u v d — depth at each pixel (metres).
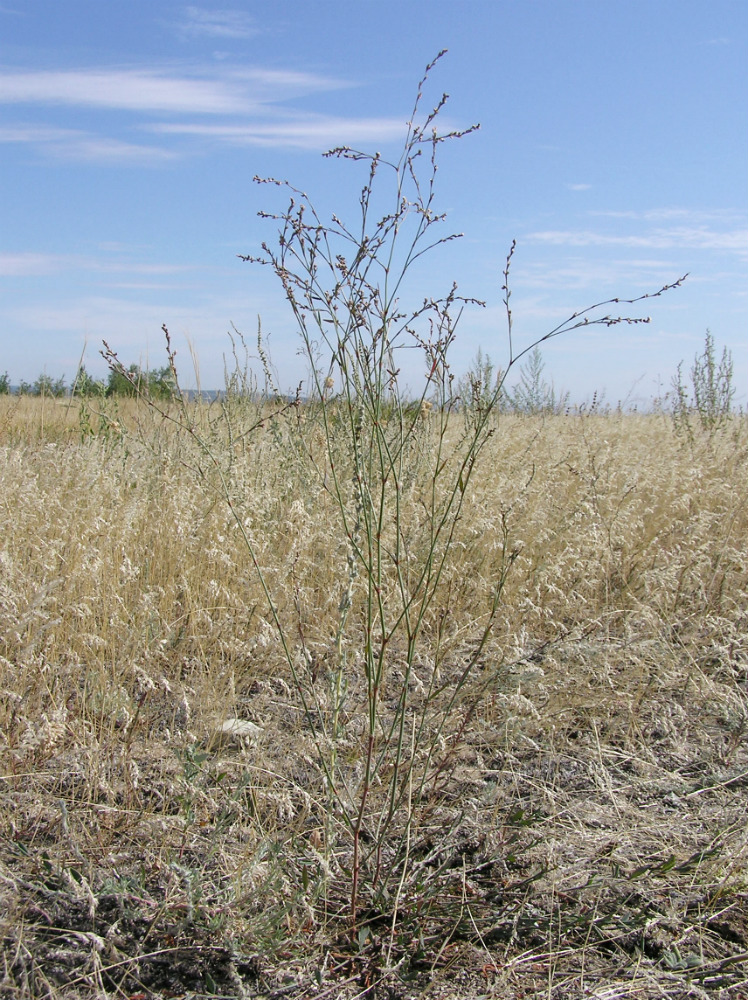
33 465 5.11
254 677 3.63
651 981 2.10
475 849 2.64
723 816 2.83
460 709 3.28
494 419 7.45
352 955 2.21
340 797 2.63
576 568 4.52
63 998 1.96
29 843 2.52
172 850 2.49
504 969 2.14
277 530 4.71
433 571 4.17
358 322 2.31
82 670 3.40
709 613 4.34
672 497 5.98
